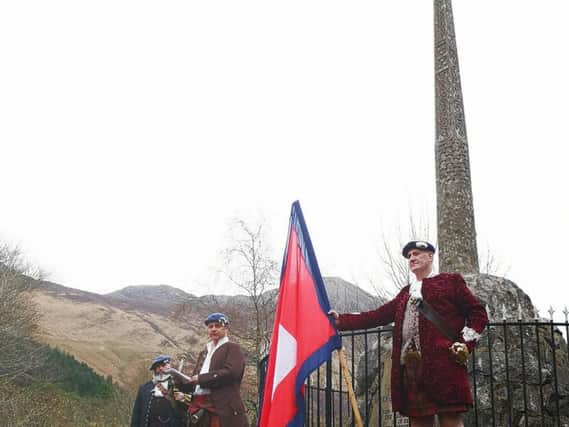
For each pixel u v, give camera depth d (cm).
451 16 1011
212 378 641
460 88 973
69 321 5697
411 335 470
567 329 607
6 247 3522
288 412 534
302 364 544
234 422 638
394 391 471
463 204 902
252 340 2216
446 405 441
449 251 886
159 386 773
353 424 761
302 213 599
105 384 3803
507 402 663
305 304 563
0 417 2697
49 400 3275
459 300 465
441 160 934
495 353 696
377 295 1764
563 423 677
